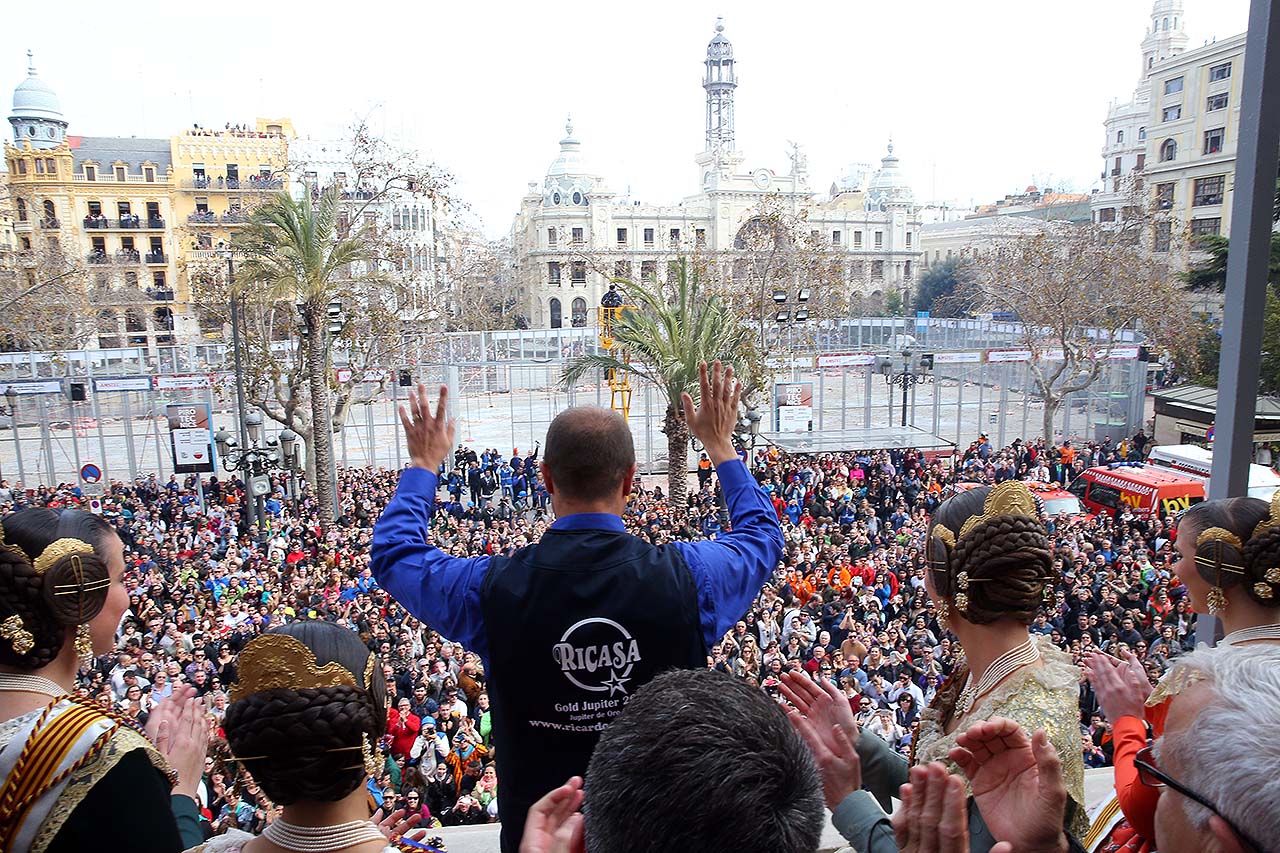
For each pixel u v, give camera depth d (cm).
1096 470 2450
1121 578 1416
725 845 129
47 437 2894
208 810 743
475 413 4219
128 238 7038
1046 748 187
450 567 257
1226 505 292
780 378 3828
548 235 9581
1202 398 3158
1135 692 288
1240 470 371
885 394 4688
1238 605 284
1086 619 1276
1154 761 177
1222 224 4566
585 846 154
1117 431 3581
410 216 6147
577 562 239
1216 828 140
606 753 147
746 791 132
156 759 222
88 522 239
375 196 2848
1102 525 1942
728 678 156
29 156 6769
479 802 855
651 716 146
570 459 250
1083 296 3394
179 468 2530
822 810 147
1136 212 3797
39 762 198
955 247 11575
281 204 2428
